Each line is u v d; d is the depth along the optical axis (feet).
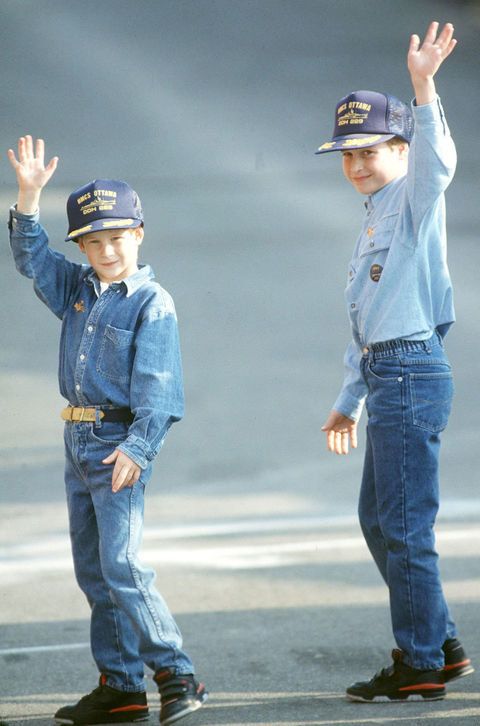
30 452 76.89
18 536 62.90
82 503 39.93
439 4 289.74
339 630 49.21
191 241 133.39
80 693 42.86
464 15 281.54
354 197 151.64
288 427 80.79
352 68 234.79
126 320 39.40
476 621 49.24
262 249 129.90
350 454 75.87
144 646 38.40
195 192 155.84
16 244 40.57
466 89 217.97
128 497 38.70
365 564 57.93
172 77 229.25
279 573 56.65
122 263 39.99
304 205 147.95
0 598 53.98
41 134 189.06
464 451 75.10
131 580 38.37
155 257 127.34
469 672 41.68
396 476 40.40
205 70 234.17
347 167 41.83
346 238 134.10
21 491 70.13
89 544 40.04
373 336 40.57
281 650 46.93
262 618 50.85
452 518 64.03
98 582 40.01
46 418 83.66
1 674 44.93
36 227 40.73
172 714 37.70
